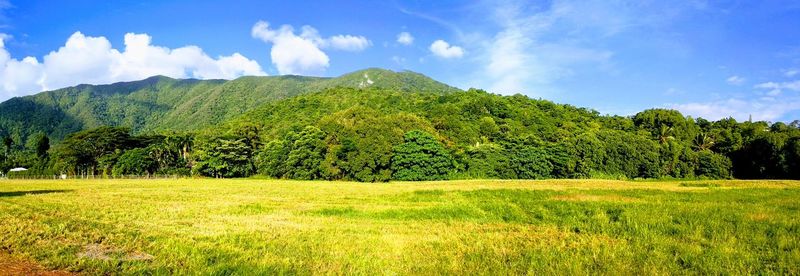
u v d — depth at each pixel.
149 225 17.56
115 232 15.30
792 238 14.76
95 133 113.12
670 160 92.44
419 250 13.81
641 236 15.92
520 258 12.47
